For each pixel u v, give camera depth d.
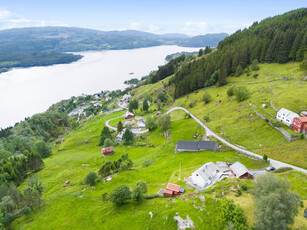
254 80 157.88
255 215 47.16
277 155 85.56
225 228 48.44
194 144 104.94
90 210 71.31
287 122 97.31
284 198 42.75
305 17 197.88
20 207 78.81
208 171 74.00
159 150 117.19
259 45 180.25
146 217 59.41
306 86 121.88
